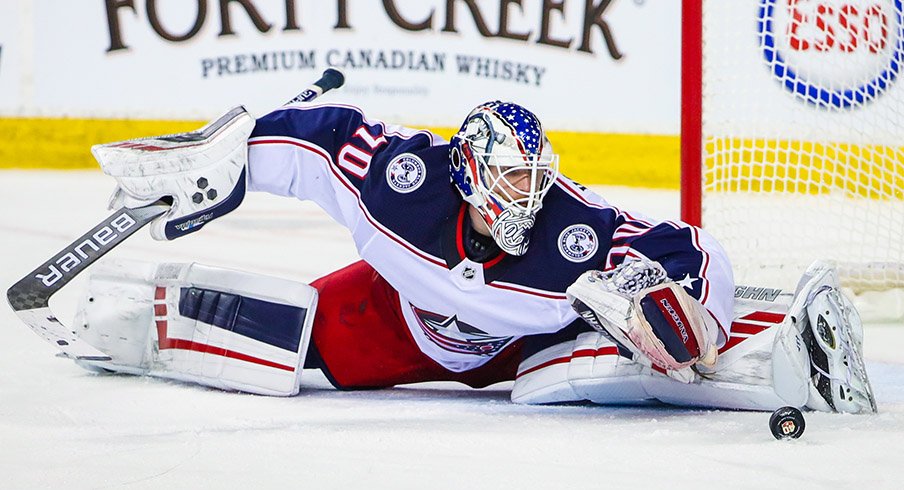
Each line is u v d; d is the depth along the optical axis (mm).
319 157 10469
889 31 18016
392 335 11602
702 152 15523
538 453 8414
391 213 10109
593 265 9992
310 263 20719
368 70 30953
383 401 11008
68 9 31062
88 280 11609
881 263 17734
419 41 30844
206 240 23000
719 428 9414
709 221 18609
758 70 18734
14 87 31281
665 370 10117
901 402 10938
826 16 18219
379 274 11156
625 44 31125
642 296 8969
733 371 10180
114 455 8195
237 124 10430
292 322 11016
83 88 31297
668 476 7750
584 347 10586
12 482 7496
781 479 7684
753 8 18578
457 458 8227
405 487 7430
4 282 18422
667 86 31281
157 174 10180
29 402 10195
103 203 26719
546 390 10703
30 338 13805
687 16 15352
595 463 8109
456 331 10812
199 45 31047
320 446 8555
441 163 10078
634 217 10266
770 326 10203
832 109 18531
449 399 11352
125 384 11289
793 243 19734
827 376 10062
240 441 8664
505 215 9508
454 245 10031
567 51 30984
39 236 22828
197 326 11195
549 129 31172
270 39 30953
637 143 31391
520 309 10195
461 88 31000
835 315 10039
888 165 21125
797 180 18875
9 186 28953
